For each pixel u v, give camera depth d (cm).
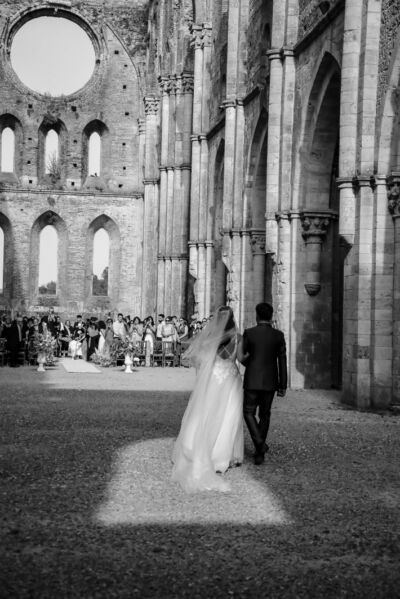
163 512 866
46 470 1057
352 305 1900
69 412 1686
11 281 5634
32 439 1308
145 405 1848
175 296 4459
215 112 3806
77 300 5716
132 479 1019
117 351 3491
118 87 5794
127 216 5762
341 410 1802
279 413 1730
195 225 3944
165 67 4806
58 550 727
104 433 1386
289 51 2458
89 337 3822
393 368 1827
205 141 3919
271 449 1268
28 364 3516
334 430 1474
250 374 1173
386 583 664
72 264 5706
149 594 629
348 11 1906
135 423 1523
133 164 5806
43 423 1504
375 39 1864
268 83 2797
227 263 3219
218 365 1101
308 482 1026
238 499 931
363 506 903
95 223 5772
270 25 2844
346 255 1930
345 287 1938
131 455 1177
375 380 1839
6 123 5725
